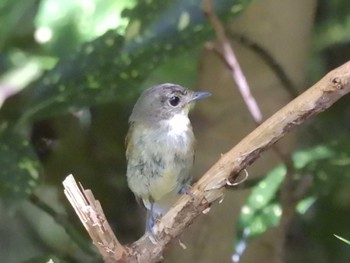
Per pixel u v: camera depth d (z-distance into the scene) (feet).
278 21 11.96
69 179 11.43
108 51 11.75
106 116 12.30
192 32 11.75
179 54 11.75
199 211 11.45
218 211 12.00
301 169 12.03
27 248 12.62
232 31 11.96
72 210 12.28
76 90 11.79
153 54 11.75
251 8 11.94
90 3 11.66
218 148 11.98
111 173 12.32
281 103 11.97
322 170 12.03
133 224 12.35
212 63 11.99
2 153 11.96
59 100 11.82
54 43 11.64
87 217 11.43
